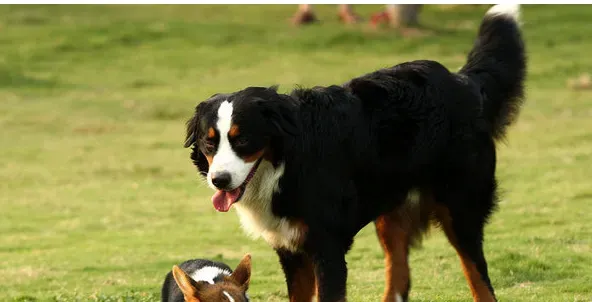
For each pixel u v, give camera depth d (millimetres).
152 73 40969
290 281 8953
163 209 21297
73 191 23625
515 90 10219
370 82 9047
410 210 9586
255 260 15109
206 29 47812
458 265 13344
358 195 8875
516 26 10422
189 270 9945
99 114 34156
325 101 8742
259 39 46125
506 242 14680
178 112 34250
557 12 48906
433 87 9258
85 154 28312
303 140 8445
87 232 19109
